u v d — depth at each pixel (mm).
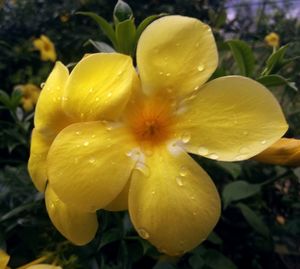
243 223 234
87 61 110
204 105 111
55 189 104
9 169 208
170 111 114
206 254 188
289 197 242
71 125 109
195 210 103
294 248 235
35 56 423
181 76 111
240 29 460
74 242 119
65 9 448
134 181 106
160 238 103
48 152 113
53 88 120
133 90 113
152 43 111
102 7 449
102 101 110
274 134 103
